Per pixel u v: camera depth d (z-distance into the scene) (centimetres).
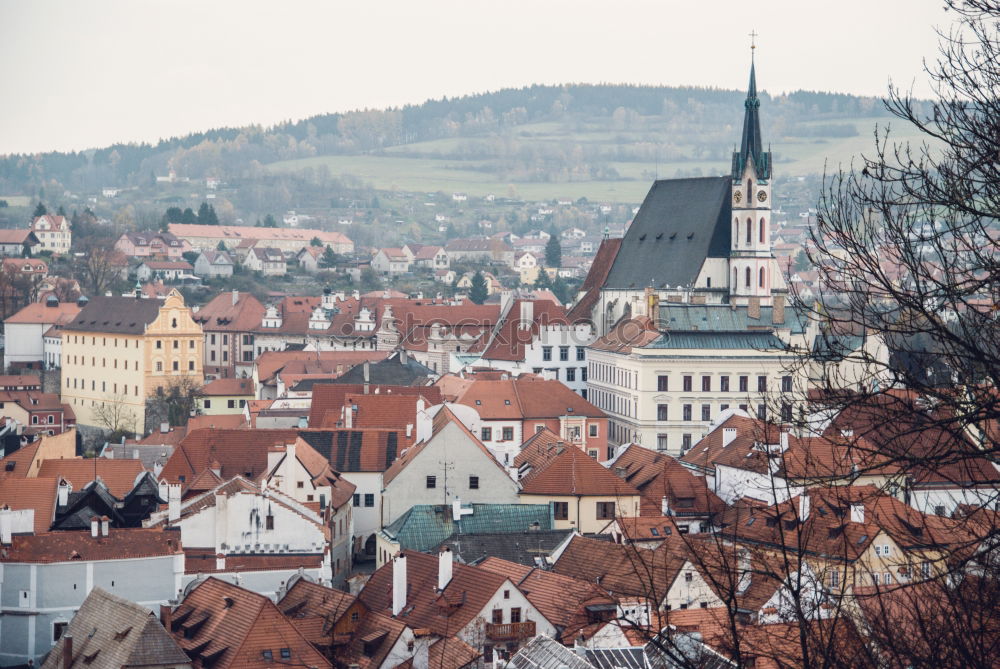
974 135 6300
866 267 6494
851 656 6494
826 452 15650
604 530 19650
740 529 16912
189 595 15312
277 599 17075
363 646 14250
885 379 6638
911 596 6731
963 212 6350
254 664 13525
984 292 6362
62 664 14100
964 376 6388
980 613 6119
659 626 6788
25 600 16550
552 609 14738
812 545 14162
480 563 16850
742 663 6378
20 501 19725
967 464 6538
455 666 13712
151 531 17350
